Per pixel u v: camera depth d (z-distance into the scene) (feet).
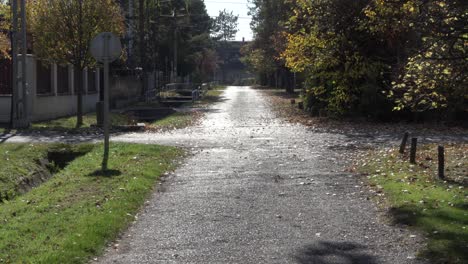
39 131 74.64
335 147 58.75
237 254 24.13
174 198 35.04
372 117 86.84
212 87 298.15
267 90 261.03
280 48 160.86
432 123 83.20
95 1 83.82
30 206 32.30
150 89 173.88
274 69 216.33
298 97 173.58
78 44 84.58
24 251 23.16
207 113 113.91
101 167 44.42
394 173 41.32
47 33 83.56
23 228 26.71
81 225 26.89
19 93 85.97
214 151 56.24
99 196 33.96
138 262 23.15
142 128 78.79
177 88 216.13
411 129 77.10
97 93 124.16
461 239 24.68
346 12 57.88
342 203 33.30
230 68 493.36
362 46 60.44
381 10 35.68
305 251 24.41
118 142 61.57
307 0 62.54
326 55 62.13
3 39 82.23
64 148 58.39
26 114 78.07
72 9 83.35
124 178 39.88
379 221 29.04
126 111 115.96
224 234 27.12
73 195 34.58
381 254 23.81
